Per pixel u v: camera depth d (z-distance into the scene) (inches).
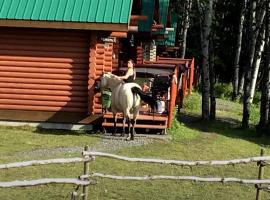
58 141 585.3
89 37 658.2
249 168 514.9
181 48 1611.7
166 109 689.6
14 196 381.7
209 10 802.8
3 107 674.8
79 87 666.8
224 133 732.0
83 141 591.8
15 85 671.8
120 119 655.8
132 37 965.8
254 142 690.8
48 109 671.1
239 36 1325.0
